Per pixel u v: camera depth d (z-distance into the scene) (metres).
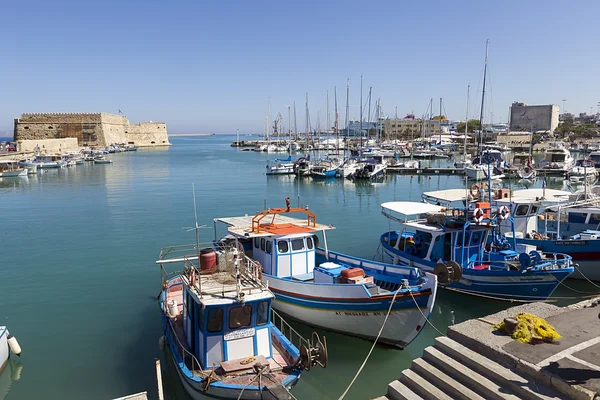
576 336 9.88
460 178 74.12
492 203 26.03
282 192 57.50
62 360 15.43
